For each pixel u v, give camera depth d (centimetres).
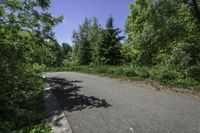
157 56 1639
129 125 463
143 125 459
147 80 1055
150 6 1566
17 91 672
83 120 514
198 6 1388
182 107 588
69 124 488
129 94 801
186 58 948
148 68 1242
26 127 460
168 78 938
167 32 1506
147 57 1719
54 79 1518
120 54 2309
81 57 3491
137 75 1220
